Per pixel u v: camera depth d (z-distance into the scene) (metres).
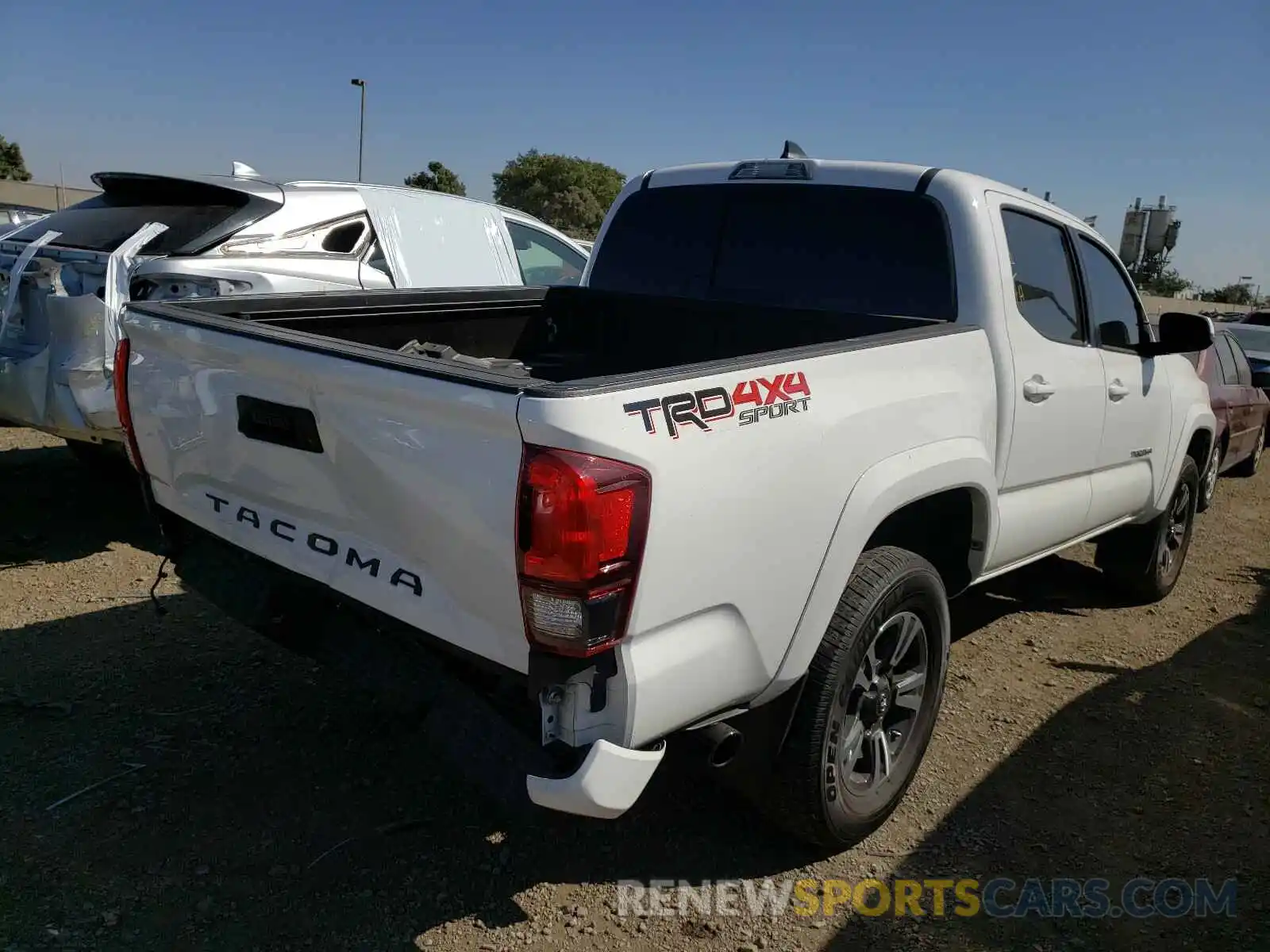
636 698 2.13
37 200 32.22
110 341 4.61
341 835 2.92
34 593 4.54
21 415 4.89
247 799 3.07
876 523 2.73
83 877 2.66
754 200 4.02
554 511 1.97
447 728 2.27
